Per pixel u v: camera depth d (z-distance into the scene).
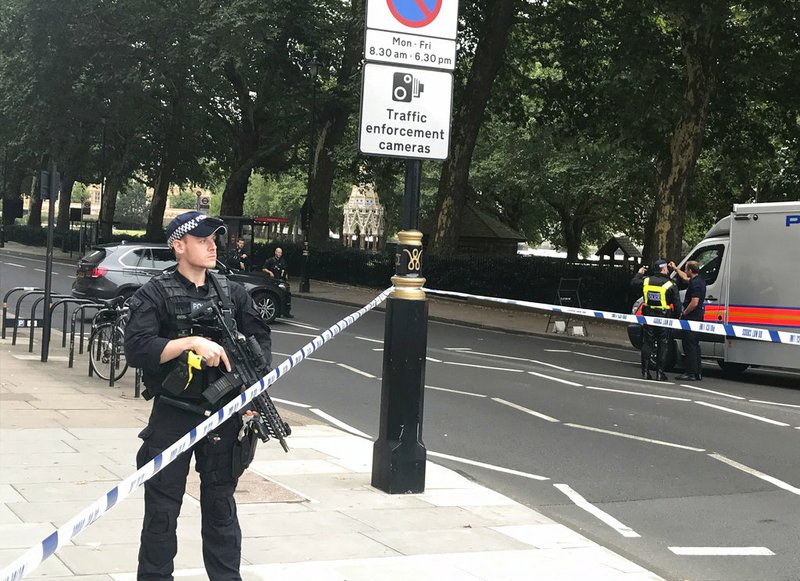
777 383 15.73
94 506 3.15
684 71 26.16
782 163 33.03
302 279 33.66
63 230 57.62
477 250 42.59
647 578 5.29
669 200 25.05
